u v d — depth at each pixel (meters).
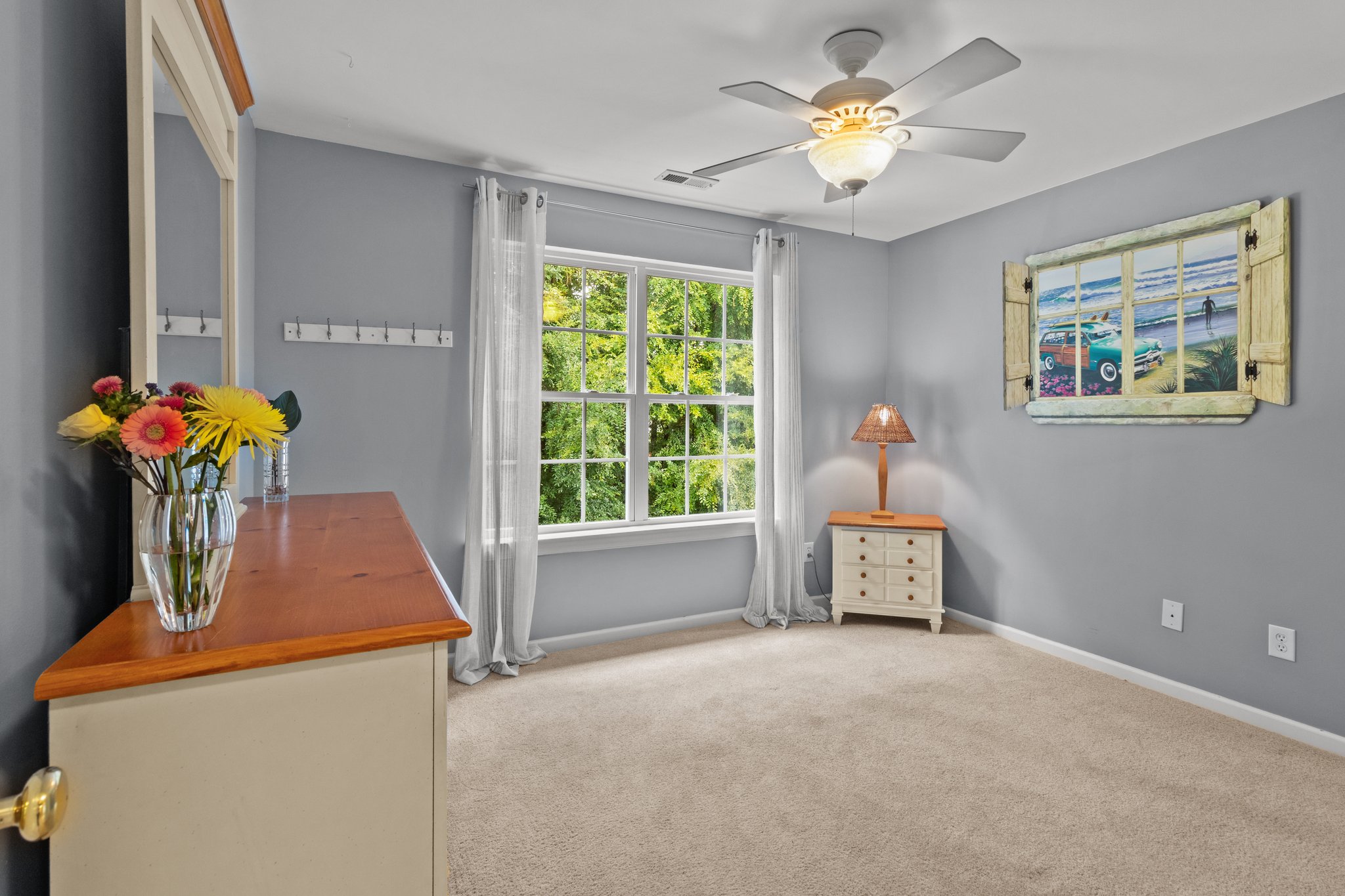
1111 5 1.88
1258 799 2.08
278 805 0.81
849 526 3.80
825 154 2.09
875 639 3.57
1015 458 3.56
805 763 2.28
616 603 3.55
